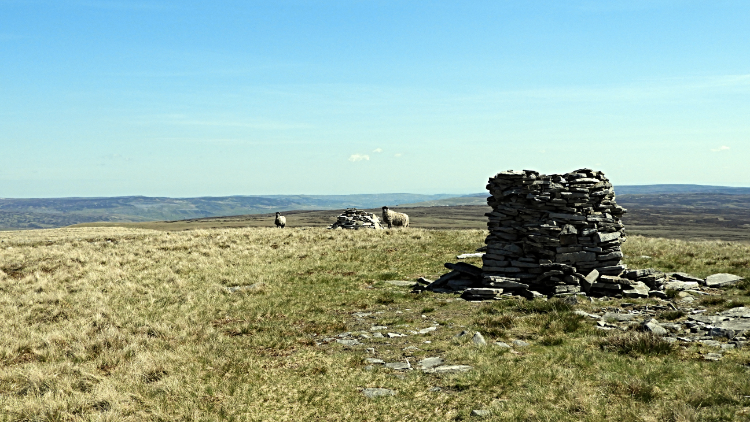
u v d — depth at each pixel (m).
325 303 19.80
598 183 20.12
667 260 25.34
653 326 13.62
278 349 14.14
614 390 9.58
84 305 19.44
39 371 11.67
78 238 37.44
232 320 17.59
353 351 13.74
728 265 23.42
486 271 20.94
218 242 34.47
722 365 10.41
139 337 15.02
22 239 38.03
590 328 14.38
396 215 47.16
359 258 29.19
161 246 32.38
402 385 10.90
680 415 7.99
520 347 13.13
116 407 9.80
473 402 9.66
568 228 19.64
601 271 19.55
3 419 9.36
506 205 20.80
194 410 9.73
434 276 24.38
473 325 15.55
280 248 32.59
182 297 20.70
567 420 8.37
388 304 19.47
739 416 7.90
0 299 20.22
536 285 20.02
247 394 10.67
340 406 9.99
